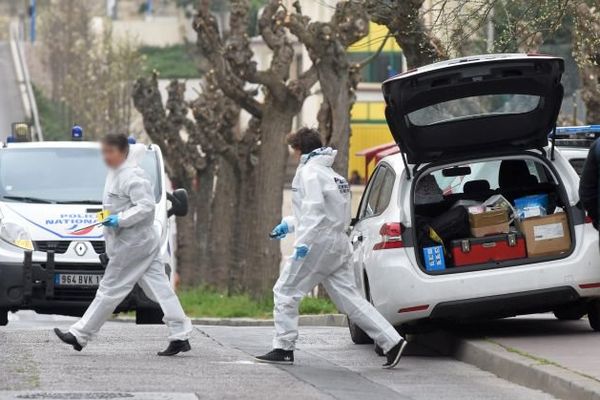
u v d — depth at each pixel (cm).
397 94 3338
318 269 3102
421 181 3628
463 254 3378
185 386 2655
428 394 2742
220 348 3512
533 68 3344
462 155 3466
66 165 4475
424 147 3416
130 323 5362
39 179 4397
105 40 17688
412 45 5138
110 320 6016
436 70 3309
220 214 10056
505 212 3431
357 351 3697
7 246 4131
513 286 3347
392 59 15238
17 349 3328
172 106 10088
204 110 9981
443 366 3281
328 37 6272
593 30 4419
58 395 2481
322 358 3434
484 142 3450
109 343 3572
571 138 4153
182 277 10112
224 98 9144
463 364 3322
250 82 6838
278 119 6969
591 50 4553
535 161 3491
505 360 3050
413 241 3372
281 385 2716
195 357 3228
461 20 4184
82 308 4172
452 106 3400
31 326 4788
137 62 17238
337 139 6334
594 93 5647
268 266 6994
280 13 6819
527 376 2898
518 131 3441
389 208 3428
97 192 4366
